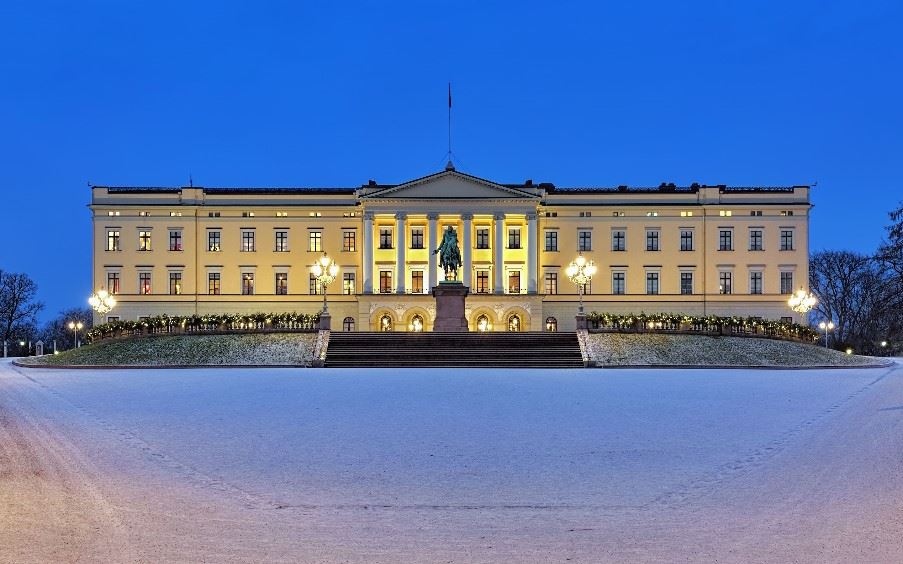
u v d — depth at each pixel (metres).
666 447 24.12
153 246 110.31
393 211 106.75
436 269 107.56
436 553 14.07
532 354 69.38
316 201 110.75
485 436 26.30
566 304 110.75
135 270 110.12
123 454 23.00
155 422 29.56
